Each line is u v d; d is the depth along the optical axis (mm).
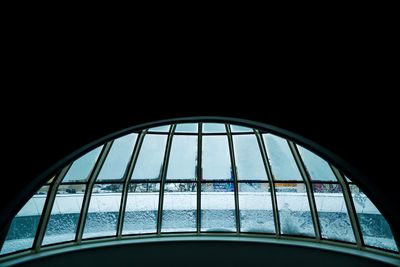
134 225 10859
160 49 5250
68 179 9273
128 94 5457
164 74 5500
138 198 10719
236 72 5547
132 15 4770
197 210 11086
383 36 4895
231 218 11148
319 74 5367
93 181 9773
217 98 5574
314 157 9445
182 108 5523
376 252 8969
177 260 10516
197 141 10438
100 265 9758
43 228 9070
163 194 10883
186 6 4738
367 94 5246
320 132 5363
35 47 4836
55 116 5180
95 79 5301
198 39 5188
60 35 4820
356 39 5000
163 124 5863
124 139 9523
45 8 4473
